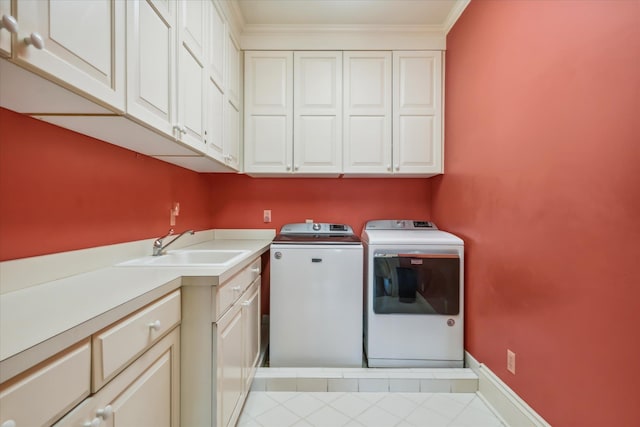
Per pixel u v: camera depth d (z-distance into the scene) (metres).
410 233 2.30
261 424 1.59
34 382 0.57
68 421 0.64
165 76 1.22
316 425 1.59
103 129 1.15
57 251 1.09
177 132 1.31
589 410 1.10
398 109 2.43
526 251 1.46
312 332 2.09
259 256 2.04
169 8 1.24
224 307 1.27
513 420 1.54
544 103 1.34
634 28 0.95
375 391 1.89
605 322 1.04
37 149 1.02
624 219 0.98
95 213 1.28
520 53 1.50
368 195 2.79
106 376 0.75
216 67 1.81
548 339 1.31
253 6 2.12
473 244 1.97
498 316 1.69
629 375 0.97
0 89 0.77
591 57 1.10
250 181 2.76
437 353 2.07
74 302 0.82
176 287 1.12
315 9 2.16
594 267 1.09
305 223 2.71
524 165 1.47
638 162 0.94
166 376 1.07
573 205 1.18
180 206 2.12
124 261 1.46
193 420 1.18
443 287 2.06
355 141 2.43
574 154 1.17
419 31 2.38
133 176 1.55
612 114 1.02
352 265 2.10
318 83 2.41
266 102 2.41
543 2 1.34
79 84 0.78
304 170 2.43
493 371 1.74
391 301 2.07
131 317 0.86
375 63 2.42
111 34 0.90
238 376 1.50
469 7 2.02
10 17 0.59
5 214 0.92
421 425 1.60
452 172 2.29
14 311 0.75
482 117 1.86
